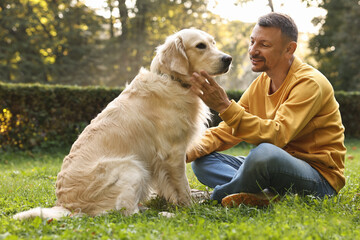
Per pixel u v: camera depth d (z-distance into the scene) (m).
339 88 24.83
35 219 2.58
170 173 3.38
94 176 3.09
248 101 3.62
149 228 2.47
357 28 24.20
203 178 3.75
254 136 2.91
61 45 25.52
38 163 7.80
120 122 3.30
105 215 2.94
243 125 2.92
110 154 3.19
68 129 9.31
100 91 9.55
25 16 24.97
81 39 26.66
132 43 26.83
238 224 2.52
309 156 3.11
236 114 2.91
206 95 2.94
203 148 3.65
